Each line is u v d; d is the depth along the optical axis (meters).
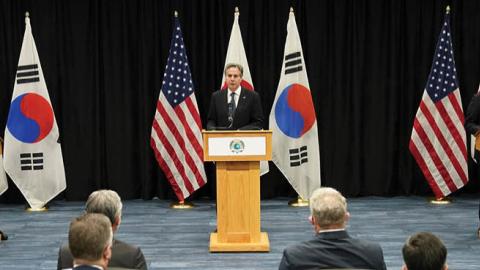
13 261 5.32
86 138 7.77
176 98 7.24
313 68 7.75
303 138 7.45
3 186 7.28
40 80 7.24
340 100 7.82
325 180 7.92
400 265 5.12
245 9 7.66
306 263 2.78
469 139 7.79
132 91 7.78
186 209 7.37
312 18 7.70
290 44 7.33
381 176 7.98
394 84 7.81
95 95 7.73
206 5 7.70
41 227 6.54
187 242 5.88
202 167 7.32
